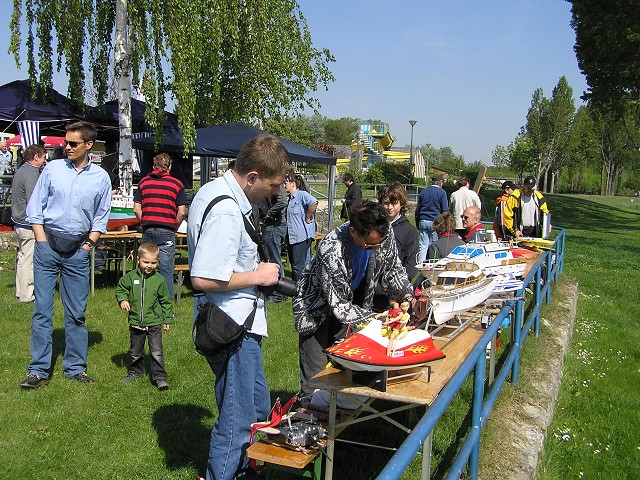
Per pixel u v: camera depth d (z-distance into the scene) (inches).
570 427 227.9
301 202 354.6
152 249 211.5
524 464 163.6
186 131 463.2
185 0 488.4
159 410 194.2
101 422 184.1
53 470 156.9
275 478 142.2
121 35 487.2
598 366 310.0
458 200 446.9
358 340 123.6
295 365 240.2
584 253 746.8
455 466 119.0
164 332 277.4
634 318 422.9
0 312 301.1
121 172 492.7
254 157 120.1
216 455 127.7
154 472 157.6
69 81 542.3
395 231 204.8
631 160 3253.0
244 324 124.3
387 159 2496.3
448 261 179.2
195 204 123.0
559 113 3120.1
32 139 546.6
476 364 141.0
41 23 518.6
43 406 192.7
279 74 716.7
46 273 205.0
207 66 621.0
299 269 361.1
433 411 97.5
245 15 645.3
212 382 218.4
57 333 269.9
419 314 153.1
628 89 1251.2
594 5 1152.8
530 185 387.5
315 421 136.9
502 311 172.9
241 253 122.3
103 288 362.6
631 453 212.4
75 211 203.2
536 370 242.5
